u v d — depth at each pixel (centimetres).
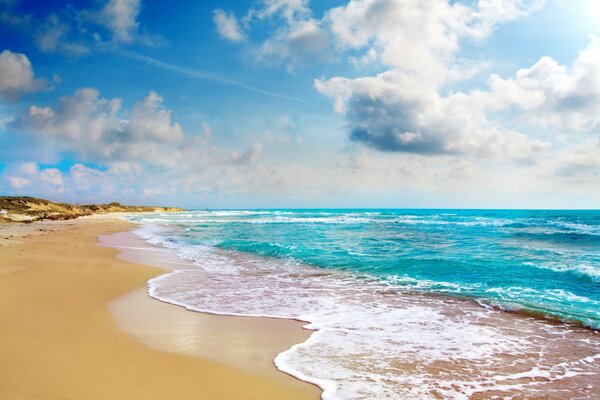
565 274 1288
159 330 709
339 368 553
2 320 687
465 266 1443
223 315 828
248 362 566
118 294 996
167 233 3170
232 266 1518
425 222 4700
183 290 1079
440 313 861
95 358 551
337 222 4769
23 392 429
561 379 529
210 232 3228
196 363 555
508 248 1989
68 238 2395
